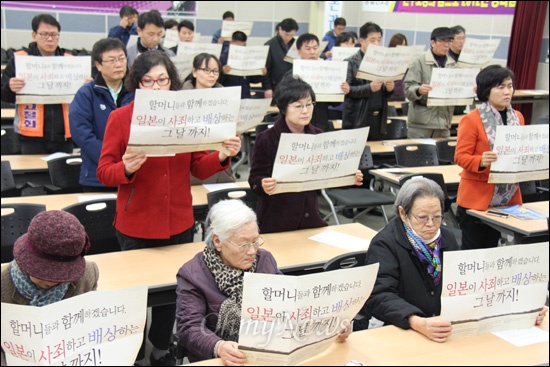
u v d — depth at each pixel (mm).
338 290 1743
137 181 2680
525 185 4531
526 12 8555
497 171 3365
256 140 2957
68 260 1681
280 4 11672
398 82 8141
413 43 10516
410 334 2072
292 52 6500
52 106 4336
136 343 1713
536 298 2039
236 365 1824
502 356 1914
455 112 7184
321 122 5430
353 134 2889
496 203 3678
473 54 5742
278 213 3084
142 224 2736
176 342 2469
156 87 2535
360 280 1776
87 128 3432
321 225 3262
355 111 5430
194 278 2143
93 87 3424
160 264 2662
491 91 3406
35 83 4113
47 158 4277
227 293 2141
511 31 8805
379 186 6188
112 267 2611
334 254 2869
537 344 2002
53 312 1560
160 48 5371
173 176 2758
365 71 5062
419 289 2377
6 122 6105
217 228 2107
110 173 2529
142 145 2414
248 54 6246
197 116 2477
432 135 5660
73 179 3984
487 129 3432
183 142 2482
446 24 9844
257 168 2938
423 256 2367
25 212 2926
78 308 1603
